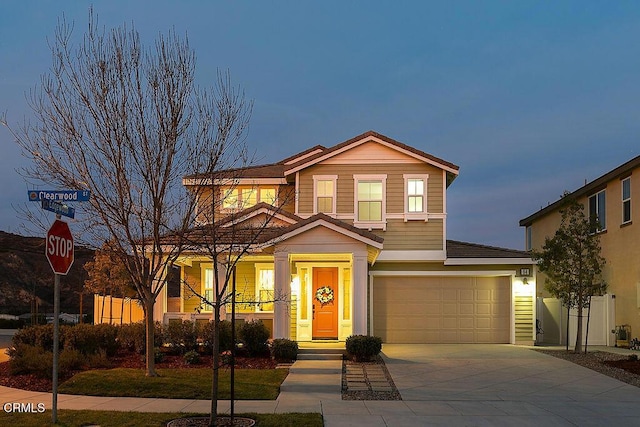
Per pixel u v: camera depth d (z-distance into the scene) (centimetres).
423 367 1466
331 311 1866
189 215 1152
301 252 1584
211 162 1106
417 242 2050
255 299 1942
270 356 1565
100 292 2278
